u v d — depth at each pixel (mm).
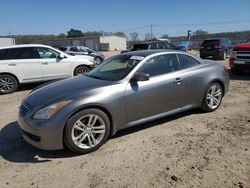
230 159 4242
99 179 3859
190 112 6480
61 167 4234
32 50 10453
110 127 4879
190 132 5340
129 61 5508
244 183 3623
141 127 5660
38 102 4609
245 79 10922
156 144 4859
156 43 17125
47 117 4348
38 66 10453
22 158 4578
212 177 3781
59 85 5203
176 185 3633
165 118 6121
